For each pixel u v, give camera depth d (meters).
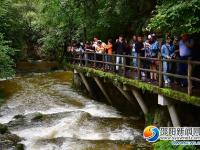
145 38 13.59
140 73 12.02
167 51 10.72
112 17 17.03
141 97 12.67
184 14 8.73
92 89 18.23
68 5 19.67
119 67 14.17
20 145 11.02
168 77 10.69
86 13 18.72
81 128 12.56
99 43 17.25
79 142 11.34
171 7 9.03
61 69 28.36
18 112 15.16
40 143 11.39
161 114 11.48
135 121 13.23
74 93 18.89
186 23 8.68
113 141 11.33
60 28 23.80
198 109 11.02
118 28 18.00
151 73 11.96
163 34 12.05
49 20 23.89
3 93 18.80
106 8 16.77
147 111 12.74
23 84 21.41
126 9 15.72
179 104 10.71
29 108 15.72
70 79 23.33
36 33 31.88
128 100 14.18
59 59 27.12
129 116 14.14
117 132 12.08
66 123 13.09
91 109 15.37
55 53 28.81
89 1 18.36
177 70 10.55
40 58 33.03
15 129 12.77
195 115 11.02
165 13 9.02
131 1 15.55
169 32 10.29
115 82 13.66
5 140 11.49
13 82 22.11
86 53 18.00
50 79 23.34
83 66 18.41
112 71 14.83
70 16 21.23
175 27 9.14
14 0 28.59
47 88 20.12
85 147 10.94
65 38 23.97
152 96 13.10
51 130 12.53
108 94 16.38
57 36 24.45
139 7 15.74
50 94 18.50
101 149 10.75
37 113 14.10
